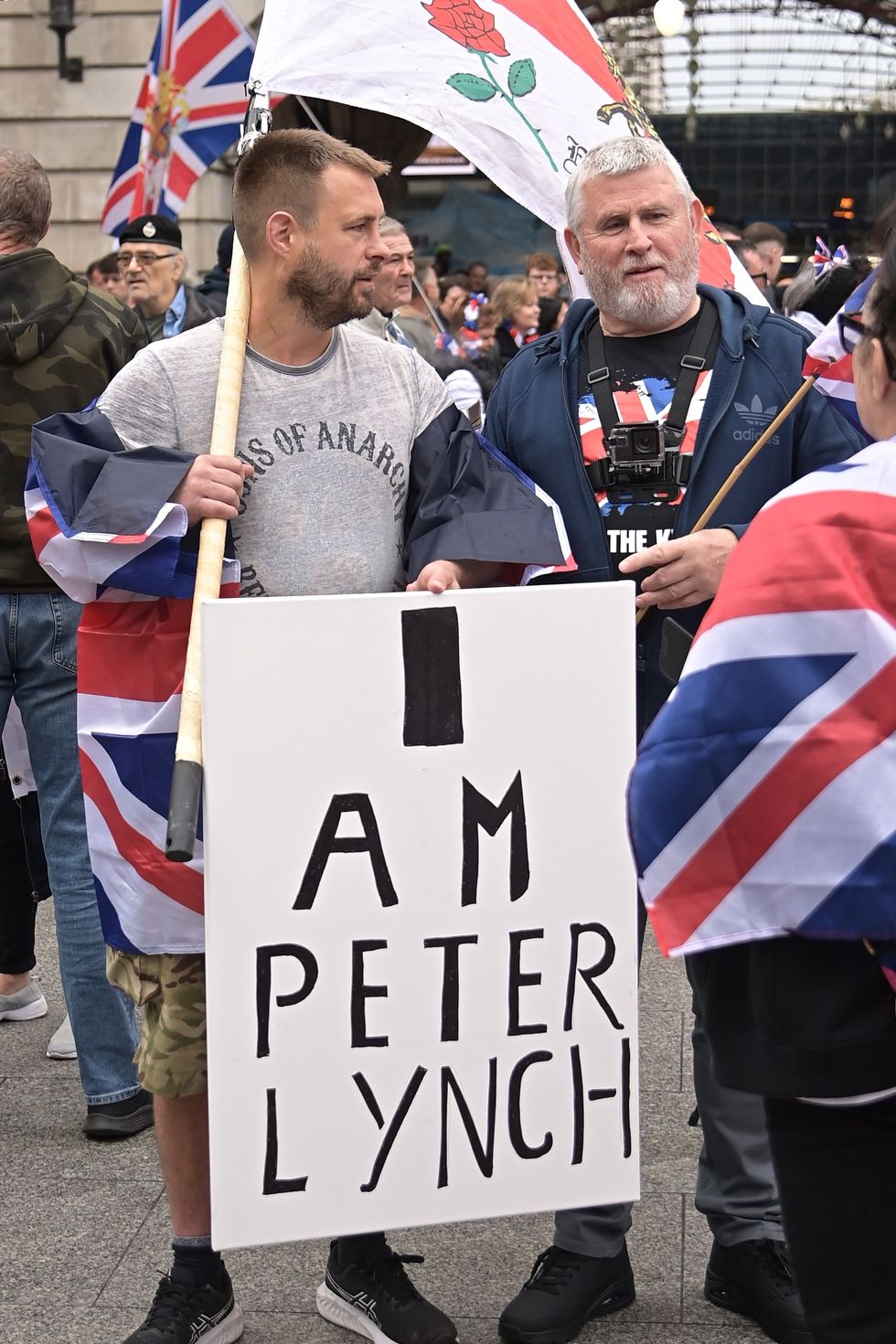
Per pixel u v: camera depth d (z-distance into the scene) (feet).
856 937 5.12
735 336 9.09
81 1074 12.07
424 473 8.72
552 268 34.22
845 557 5.24
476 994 7.35
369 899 7.21
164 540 7.83
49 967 15.83
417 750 7.21
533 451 9.31
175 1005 8.53
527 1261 10.09
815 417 9.02
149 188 25.03
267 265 8.32
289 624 7.04
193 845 6.86
